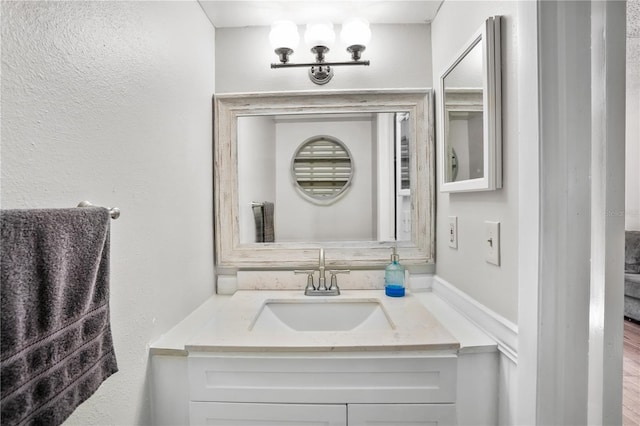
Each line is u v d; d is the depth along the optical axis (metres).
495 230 0.91
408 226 1.44
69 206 0.60
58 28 0.57
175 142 1.04
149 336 0.88
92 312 0.54
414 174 1.43
